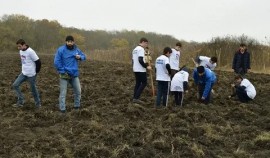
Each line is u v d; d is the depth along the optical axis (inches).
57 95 496.7
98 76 696.4
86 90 526.3
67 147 294.8
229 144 314.8
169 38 2411.4
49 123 363.3
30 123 358.0
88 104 439.8
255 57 1008.2
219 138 321.4
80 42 2669.8
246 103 470.6
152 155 285.3
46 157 277.0
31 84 409.1
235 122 381.1
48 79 637.3
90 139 314.2
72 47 393.4
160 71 425.1
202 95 462.3
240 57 583.5
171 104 448.8
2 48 2225.6
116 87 560.4
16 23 2411.4
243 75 588.7
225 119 393.4
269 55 1007.0
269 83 661.9
